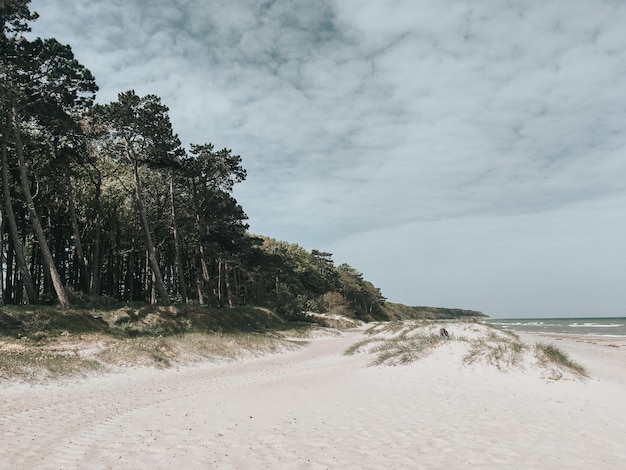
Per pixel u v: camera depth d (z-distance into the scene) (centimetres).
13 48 2423
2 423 835
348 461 633
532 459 630
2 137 2492
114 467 616
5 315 1967
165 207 4109
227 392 1263
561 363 1390
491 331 2370
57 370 1410
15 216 3406
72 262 4153
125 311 2642
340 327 6388
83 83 2645
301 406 1023
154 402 1117
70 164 3303
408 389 1195
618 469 589
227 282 4938
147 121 3094
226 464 628
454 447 692
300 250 10006
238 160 4022
